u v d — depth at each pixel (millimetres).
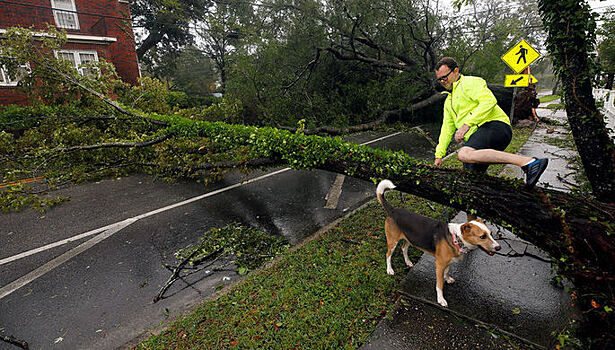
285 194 6887
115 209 6258
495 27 13523
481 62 13898
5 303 3635
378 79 15062
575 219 2535
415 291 3285
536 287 3229
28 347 2996
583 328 2498
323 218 5609
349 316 2992
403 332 2791
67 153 7402
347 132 12234
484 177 3189
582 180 4465
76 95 8531
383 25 13023
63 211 6234
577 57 3020
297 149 5016
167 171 7781
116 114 8383
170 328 3053
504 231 4348
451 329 2797
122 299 3635
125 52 17391
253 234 5062
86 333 3145
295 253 4215
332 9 13414
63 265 4367
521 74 8844
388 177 3951
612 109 7195
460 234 2799
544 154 8156
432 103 14391
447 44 13875
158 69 26609
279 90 12797
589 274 2334
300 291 3391
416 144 11188
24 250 4805
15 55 7699
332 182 7586
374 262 3873
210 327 3014
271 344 2746
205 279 3961
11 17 13594
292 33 14188
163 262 4375
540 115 15055
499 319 2857
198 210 6125
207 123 6848
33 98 8594
